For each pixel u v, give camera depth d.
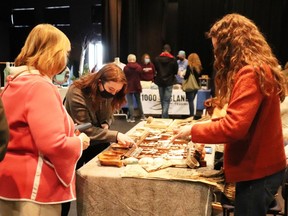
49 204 1.41
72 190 1.48
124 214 1.64
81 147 1.44
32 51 1.42
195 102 6.89
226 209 1.77
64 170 1.39
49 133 1.31
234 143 1.42
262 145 1.38
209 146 2.14
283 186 1.90
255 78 1.31
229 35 1.38
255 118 1.37
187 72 6.53
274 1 7.85
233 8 8.07
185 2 8.65
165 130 2.49
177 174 1.61
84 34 10.26
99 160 1.79
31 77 1.37
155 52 9.21
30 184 1.38
